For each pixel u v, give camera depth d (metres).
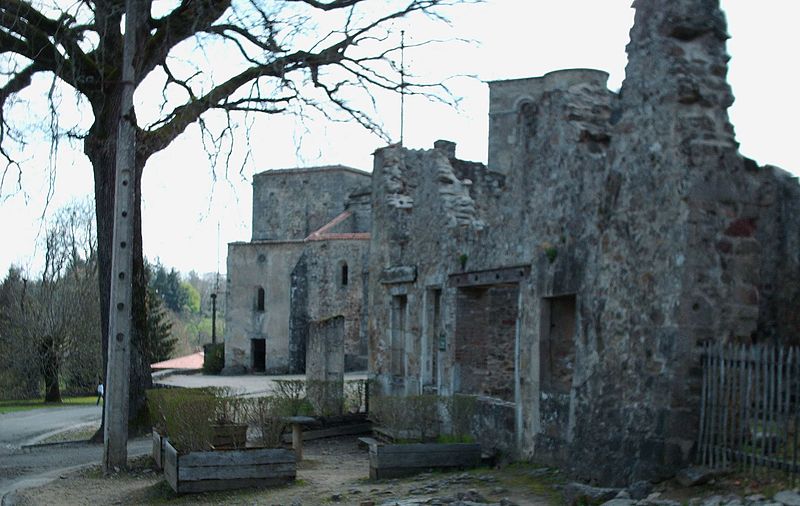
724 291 10.62
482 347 17.25
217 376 51.25
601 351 11.84
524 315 14.52
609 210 11.91
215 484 12.76
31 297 46.59
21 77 19.81
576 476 11.91
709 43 11.02
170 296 104.75
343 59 20.53
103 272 20.25
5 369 46.19
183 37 19.75
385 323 21.28
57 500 12.84
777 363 9.20
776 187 11.49
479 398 15.88
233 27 19.78
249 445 15.27
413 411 15.77
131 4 15.84
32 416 34.97
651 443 10.50
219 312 97.44
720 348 10.09
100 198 20.22
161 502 12.32
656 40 11.15
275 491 12.65
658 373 10.62
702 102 10.87
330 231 51.16
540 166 14.27
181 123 19.78
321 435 20.19
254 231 59.31
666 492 9.74
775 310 11.61
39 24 19.41
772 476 8.92
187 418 13.16
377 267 21.78
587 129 13.18
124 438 15.40
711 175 10.70
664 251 10.81
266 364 52.34
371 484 13.05
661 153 10.98
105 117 19.61
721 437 9.93
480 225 17.98
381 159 21.91
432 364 18.80
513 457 14.34
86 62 19.42
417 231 19.64
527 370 14.30
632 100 11.59
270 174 59.09
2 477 15.70
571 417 12.59
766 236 11.65
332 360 24.91
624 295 11.45
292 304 50.06
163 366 56.56
